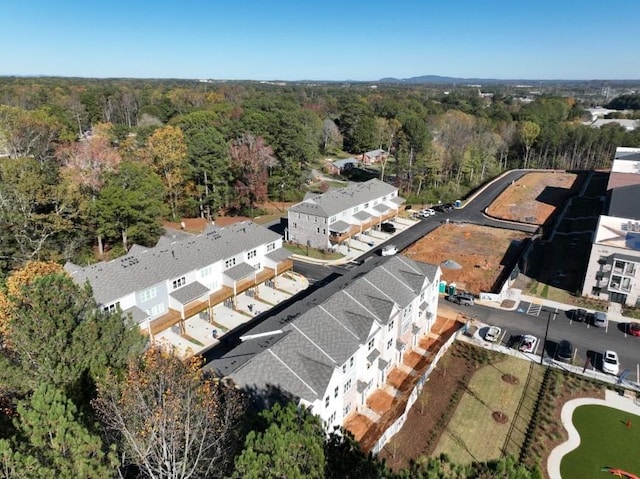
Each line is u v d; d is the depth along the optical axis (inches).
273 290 2103.8
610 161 4896.7
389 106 6619.1
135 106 6609.3
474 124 5211.6
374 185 3132.4
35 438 634.8
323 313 1354.6
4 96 5821.9
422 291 1658.5
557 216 3326.8
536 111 6146.7
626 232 2155.5
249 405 1011.3
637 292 1934.1
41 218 1994.3
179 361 928.9
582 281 2186.3
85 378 877.8
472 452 1187.9
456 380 1476.4
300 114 5054.1
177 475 700.7
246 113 4409.5
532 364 1560.0
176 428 729.6
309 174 4072.3
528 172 4790.8
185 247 1825.8
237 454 725.3
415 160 3951.8
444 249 2684.5
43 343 892.0
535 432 1250.0
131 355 950.4
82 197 2212.1
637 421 1295.5
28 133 3041.3
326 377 1133.7
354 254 2586.1
